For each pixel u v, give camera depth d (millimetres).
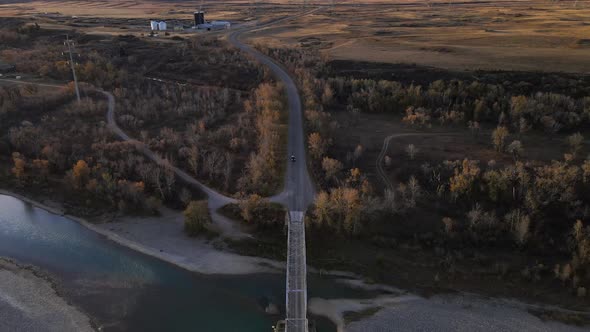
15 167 107250
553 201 80000
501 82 130000
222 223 86812
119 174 99875
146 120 129375
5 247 84312
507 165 93062
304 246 75312
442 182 88875
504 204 82438
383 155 101125
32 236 87688
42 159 110250
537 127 111438
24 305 69062
